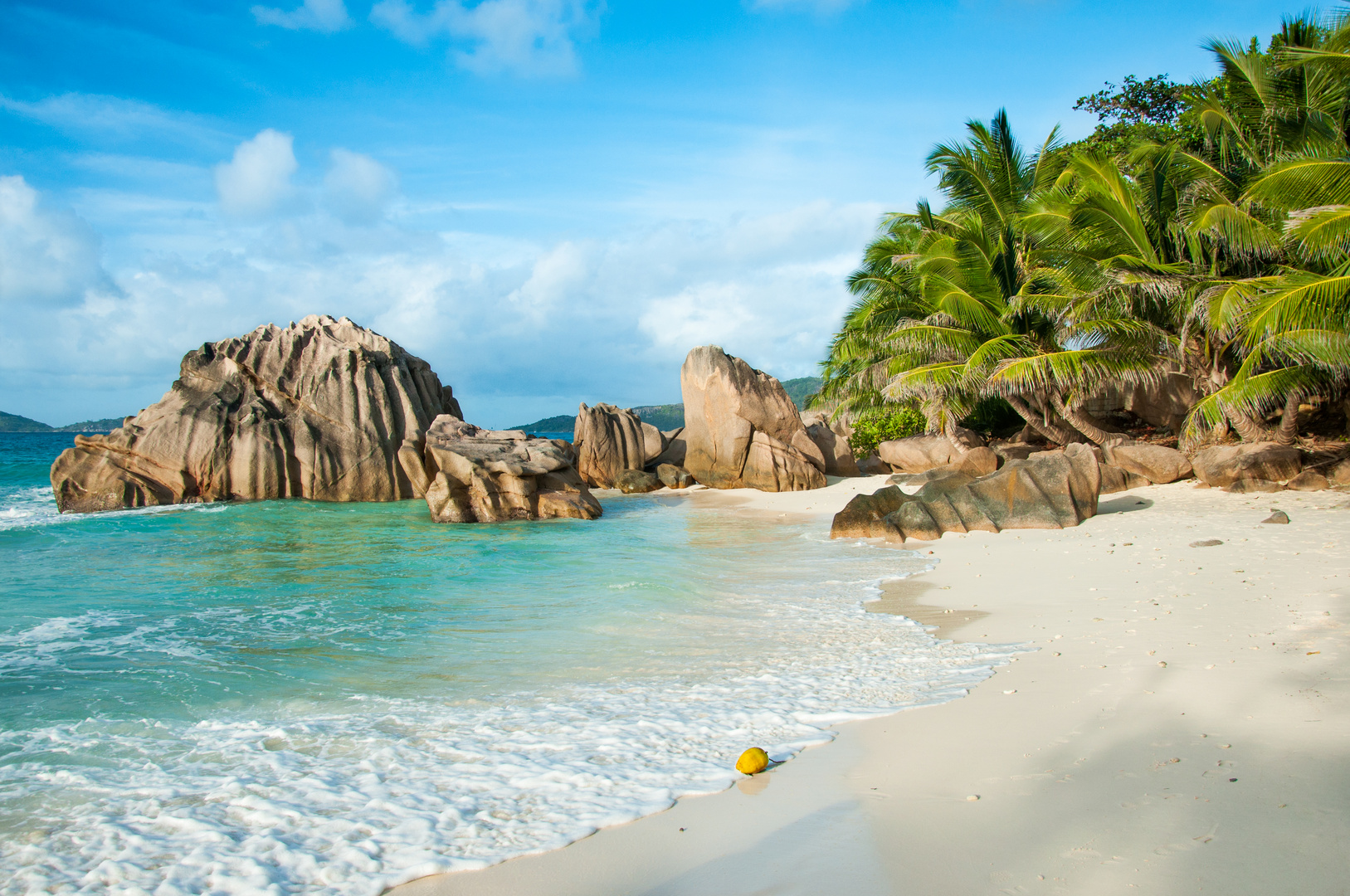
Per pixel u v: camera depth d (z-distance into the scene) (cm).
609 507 2403
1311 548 1071
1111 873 327
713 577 1183
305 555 1464
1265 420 2080
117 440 2330
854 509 1598
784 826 398
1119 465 2047
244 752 534
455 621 934
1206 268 2009
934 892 325
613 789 455
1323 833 343
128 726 590
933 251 2336
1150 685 568
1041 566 1146
